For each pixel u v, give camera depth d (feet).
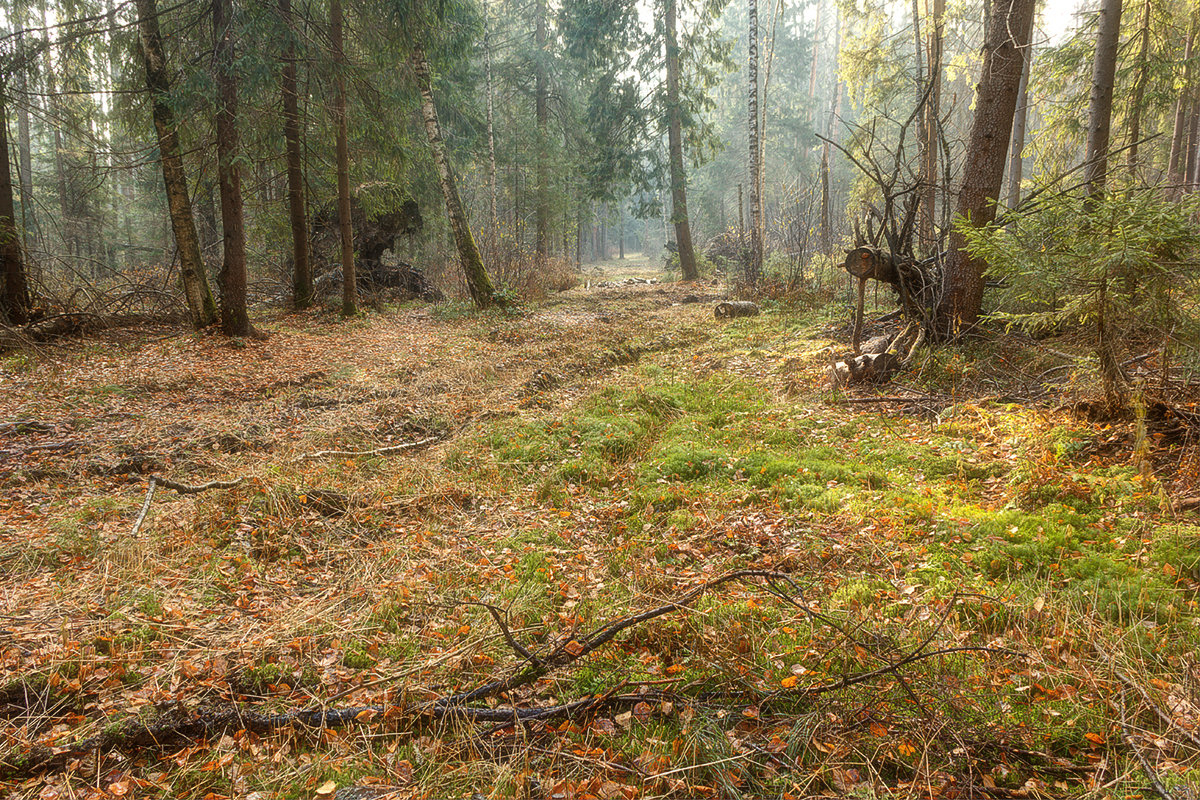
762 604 10.82
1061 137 38.01
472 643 10.03
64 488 16.11
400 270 59.06
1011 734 7.57
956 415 19.04
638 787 7.09
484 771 7.51
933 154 43.09
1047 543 11.64
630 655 9.74
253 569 12.36
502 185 94.53
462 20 49.11
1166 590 9.84
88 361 28.96
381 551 13.51
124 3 32.60
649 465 18.06
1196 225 13.03
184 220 35.65
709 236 116.16
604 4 66.03
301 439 20.03
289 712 8.53
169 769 7.74
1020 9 23.21
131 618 10.33
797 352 29.32
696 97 71.05
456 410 23.56
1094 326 15.78
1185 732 6.99
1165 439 14.42
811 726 7.72
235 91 33.86
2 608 10.50
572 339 35.86
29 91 34.45
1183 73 36.37
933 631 9.36
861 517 13.69
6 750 7.71
